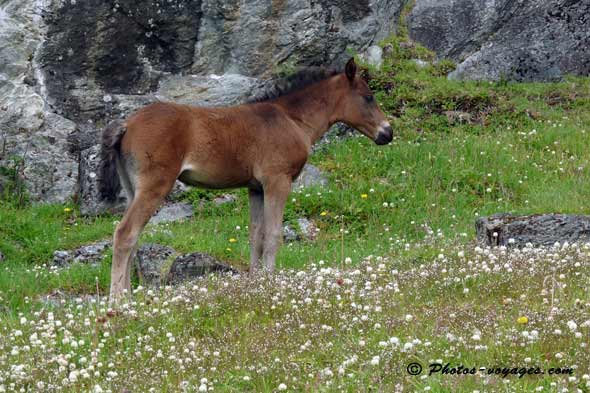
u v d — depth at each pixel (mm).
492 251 10977
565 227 12219
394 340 7660
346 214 16109
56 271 13438
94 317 9461
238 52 20172
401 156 17938
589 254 10414
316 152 18375
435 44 22328
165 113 11859
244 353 8211
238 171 12414
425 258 11438
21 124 18219
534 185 16734
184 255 12930
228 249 14141
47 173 17891
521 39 21984
